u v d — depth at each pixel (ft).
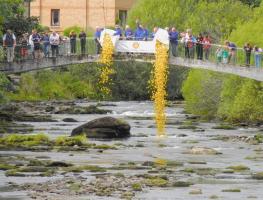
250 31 326.03
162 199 161.99
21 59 295.69
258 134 276.82
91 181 178.19
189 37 295.48
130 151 230.07
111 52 292.20
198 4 463.01
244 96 320.50
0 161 206.49
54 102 436.35
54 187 171.63
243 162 208.64
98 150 231.30
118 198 162.50
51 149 232.12
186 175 188.03
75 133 268.62
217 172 191.93
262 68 293.43
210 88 343.87
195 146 241.55
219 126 306.35
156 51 287.89
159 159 213.66
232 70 296.10
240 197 164.45
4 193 166.09
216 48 300.40
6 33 308.81
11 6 307.37
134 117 355.97
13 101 426.51
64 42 298.35
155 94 314.14
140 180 179.83
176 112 377.30
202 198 163.22
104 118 269.44
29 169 192.95
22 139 245.86
